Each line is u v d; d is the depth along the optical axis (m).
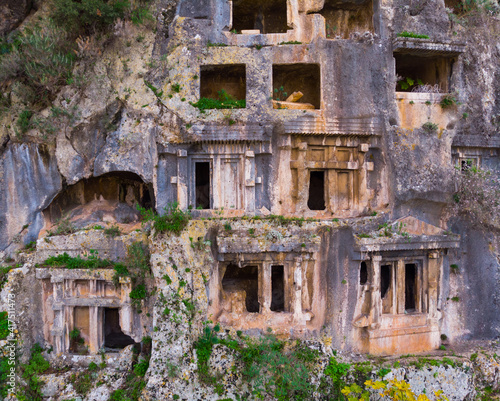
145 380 9.59
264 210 11.06
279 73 12.31
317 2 11.51
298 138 11.06
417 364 10.10
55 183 11.02
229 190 11.15
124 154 10.91
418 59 12.12
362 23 12.51
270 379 9.51
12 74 10.91
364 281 12.22
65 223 11.23
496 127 12.09
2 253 10.86
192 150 11.02
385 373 9.74
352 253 10.58
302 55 10.98
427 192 10.99
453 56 11.68
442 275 11.48
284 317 10.56
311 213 11.26
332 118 10.90
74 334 10.64
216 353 9.81
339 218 11.07
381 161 11.28
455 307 11.78
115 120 10.99
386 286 12.45
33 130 10.92
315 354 9.98
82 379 9.98
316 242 10.43
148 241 10.49
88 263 10.55
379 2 11.51
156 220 10.21
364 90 11.03
